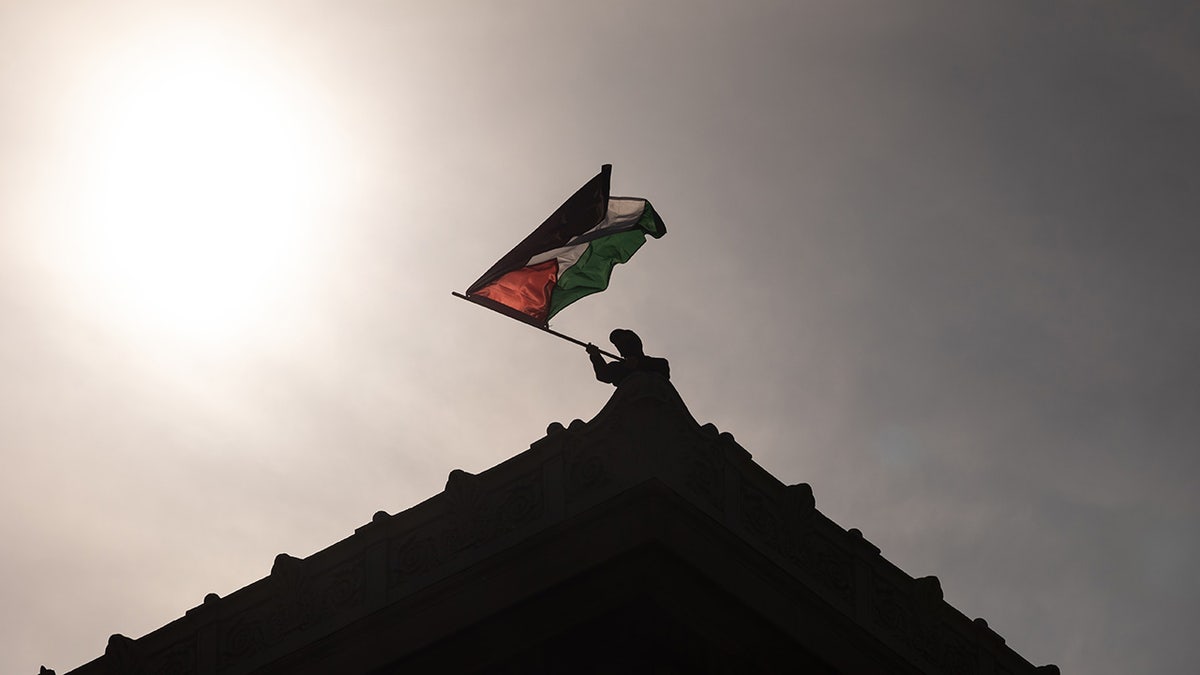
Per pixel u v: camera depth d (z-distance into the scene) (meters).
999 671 81.00
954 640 79.06
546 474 69.75
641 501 67.06
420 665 69.88
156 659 75.81
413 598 69.94
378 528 72.62
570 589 68.19
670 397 69.56
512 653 69.06
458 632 69.19
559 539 68.19
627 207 76.25
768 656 70.69
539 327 74.69
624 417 69.19
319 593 72.94
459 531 70.62
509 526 69.62
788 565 71.94
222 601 75.25
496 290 75.31
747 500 71.31
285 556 74.31
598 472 68.62
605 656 69.19
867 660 73.88
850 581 74.88
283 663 71.88
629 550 67.00
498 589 68.81
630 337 74.00
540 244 75.25
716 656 70.06
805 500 73.38
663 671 69.12
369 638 70.44
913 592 78.00
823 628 72.25
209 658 74.31
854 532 75.88
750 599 69.44
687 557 67.50
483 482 70.94
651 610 68.50
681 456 69.06
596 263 76.38
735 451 71.56
